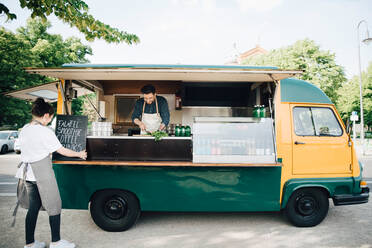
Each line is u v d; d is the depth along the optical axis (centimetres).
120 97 634
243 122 337
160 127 400
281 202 345
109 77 370
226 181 337
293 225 367
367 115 2544
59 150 276
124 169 333
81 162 314
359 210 443
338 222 383
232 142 331
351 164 361
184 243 310
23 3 360
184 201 336
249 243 311
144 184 333
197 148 325
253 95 532
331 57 1927
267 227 362
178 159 328
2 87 1652
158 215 413
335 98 2030
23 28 2031
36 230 351
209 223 378
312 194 361
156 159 328
